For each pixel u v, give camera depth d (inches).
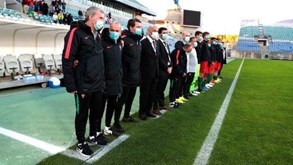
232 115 221.3
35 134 158.4
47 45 430.6
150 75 185.2
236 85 408.2
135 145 143.3
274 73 646.5
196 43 285.7
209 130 177.8
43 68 387.2
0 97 255.0
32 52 402.0
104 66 144.5
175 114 214.5
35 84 330.6
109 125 159.2
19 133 158.7
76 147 137.8
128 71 163.0
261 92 350.3
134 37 164.2
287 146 154.6
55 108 224.5
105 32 143.9
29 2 525.3
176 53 230.7
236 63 1033.5
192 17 1792.6
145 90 188.7
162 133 165.3
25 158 124.8
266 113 234.1
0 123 176.1
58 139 151.3
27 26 338.0
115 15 1160.2
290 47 1935.3
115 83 146.7
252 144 155.0
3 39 350.6
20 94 274.2
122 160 124.0
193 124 189.2
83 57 123.9
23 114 200.4
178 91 253.9
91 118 139.7
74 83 122.2
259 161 131.8
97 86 129.6
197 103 261.9
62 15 550.3
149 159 126.5
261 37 2075.5
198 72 314.8
